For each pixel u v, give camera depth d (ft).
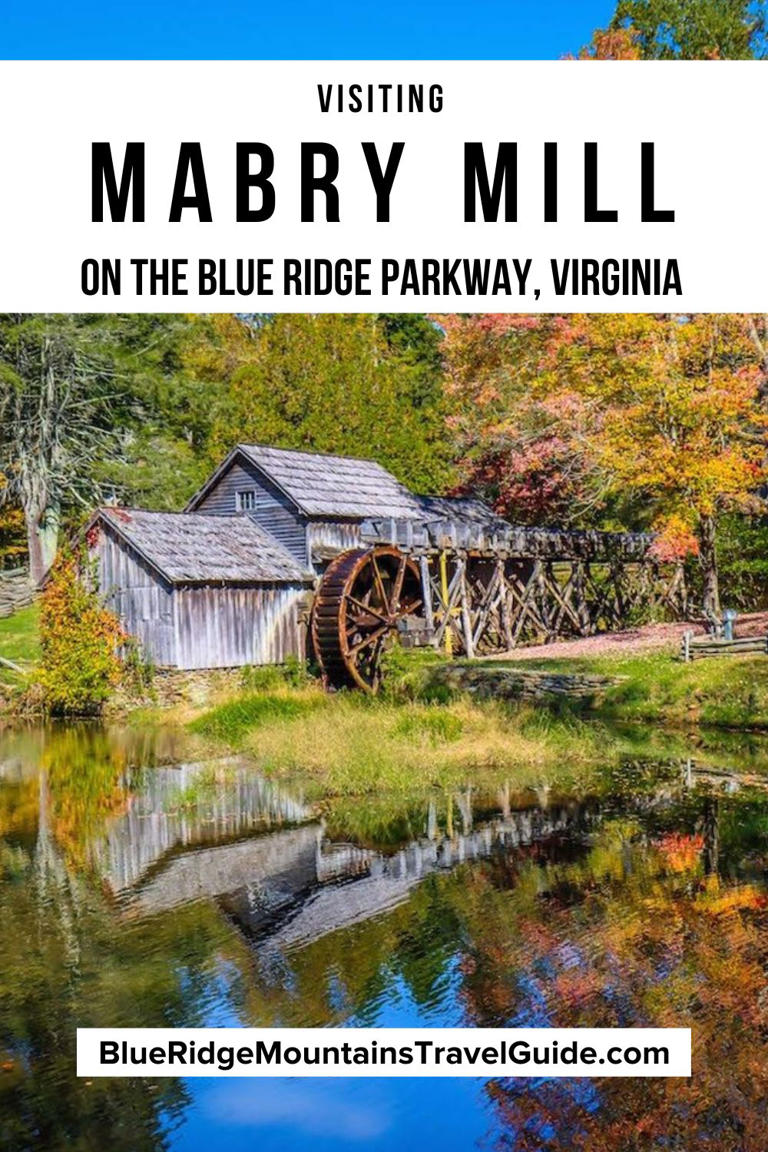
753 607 120.47
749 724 68.03
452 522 100.22
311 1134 23.47
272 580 94.07
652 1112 23.76
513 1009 28.50
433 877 39.78
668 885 37.88
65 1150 22.94
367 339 157.28
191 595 89.25
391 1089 25.18
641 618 121.80
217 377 183.93
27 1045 27.43
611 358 86.28
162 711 86.63
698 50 119.03
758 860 40.55
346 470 110.11
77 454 145.07
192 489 143.23
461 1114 23.98
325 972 31.17
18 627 122.11
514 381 102.12
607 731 68.85
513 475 117.29
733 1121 23.34
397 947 32.91
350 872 40.81
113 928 35.32
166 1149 22.85
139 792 56.54
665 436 87.35
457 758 60.18
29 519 138.41
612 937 33.06
